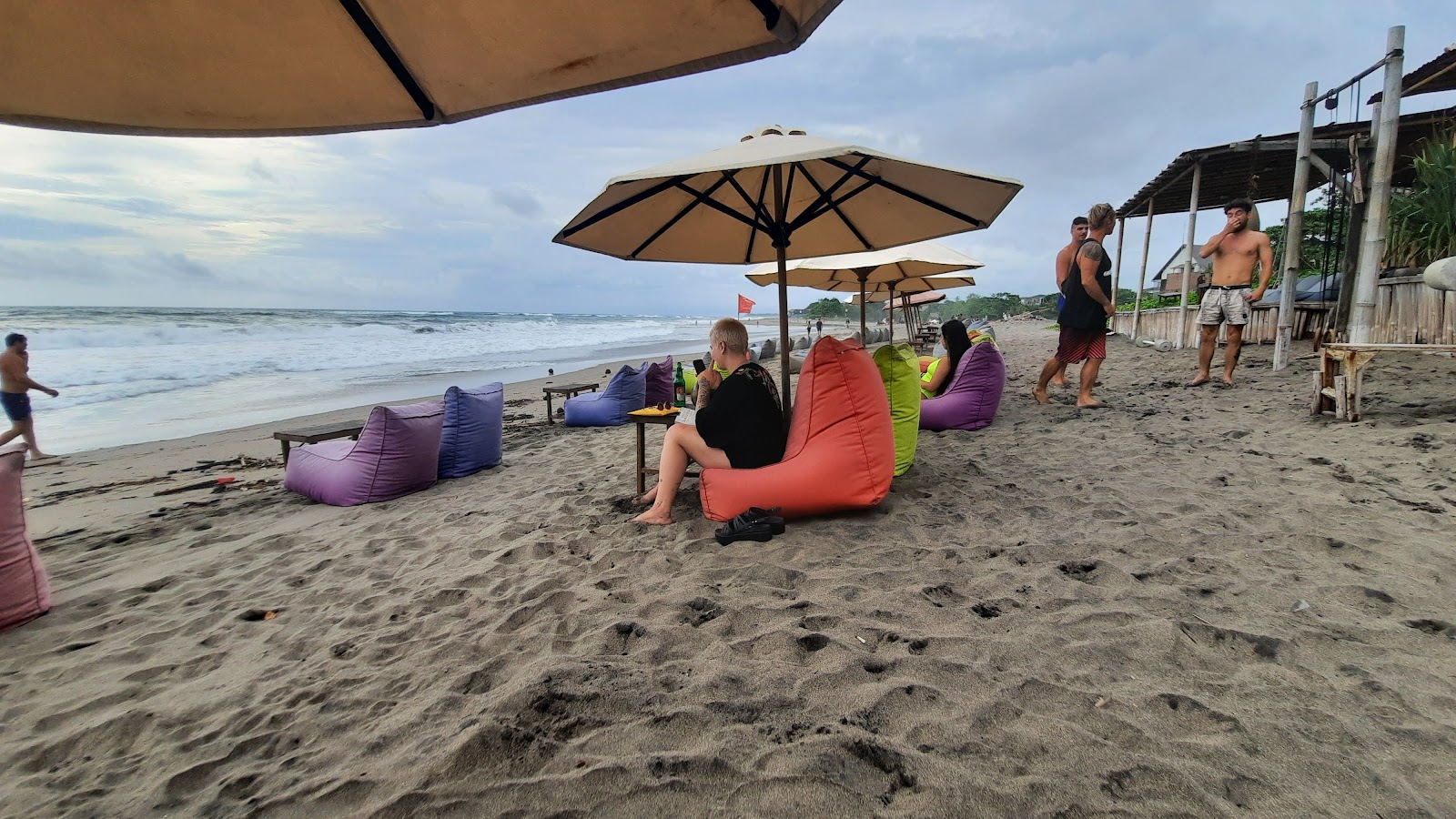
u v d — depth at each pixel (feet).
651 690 6.77
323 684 7.67
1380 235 18.93
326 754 6.29
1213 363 27.04
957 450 16.85
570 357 75.05
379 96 4.66
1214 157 32.30
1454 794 4.73
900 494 13.20
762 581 9.50
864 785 5.22
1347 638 6.82
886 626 7.84
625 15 4.13
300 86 4.51
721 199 12.87
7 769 6.56
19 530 10.36
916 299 58.39
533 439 25.61
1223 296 21.53
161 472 22.80
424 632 8.91
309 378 49.80
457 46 4.41
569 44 4.35
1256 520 10.24
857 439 11.53
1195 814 4.72
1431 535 9.04
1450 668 6.20
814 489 11.49
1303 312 28.32
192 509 17.43
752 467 11.96
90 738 6.98
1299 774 5.04
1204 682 6.28
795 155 7.96
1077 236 22.26
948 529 11.14
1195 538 9.78
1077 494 12.40
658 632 8.04
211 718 7.18
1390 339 23.31
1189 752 5.35
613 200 11.10
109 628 9.97
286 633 9.33
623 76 4.50
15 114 4.20
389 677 7.71
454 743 5.99
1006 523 11.20
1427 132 27.78
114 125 4.45
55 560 13.71
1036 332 87.61
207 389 43.01
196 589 11.39
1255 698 5.99
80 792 6.10
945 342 20.29
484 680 7.36
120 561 13.38
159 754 6.59
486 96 4.73
